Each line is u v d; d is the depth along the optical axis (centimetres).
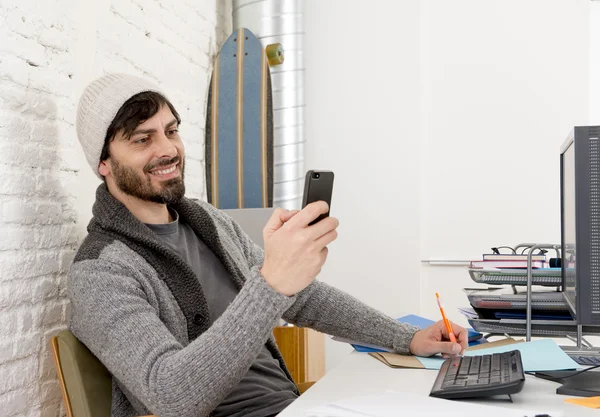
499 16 335
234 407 154
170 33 270
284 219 123
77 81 195
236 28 332
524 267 176
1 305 157
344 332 165
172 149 169
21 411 163
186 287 158
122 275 146
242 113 299
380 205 341
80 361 146
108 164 170
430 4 344
